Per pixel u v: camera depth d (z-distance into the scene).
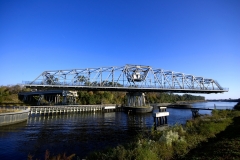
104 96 116.00
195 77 93.06
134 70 81.44
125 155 11.67
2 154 20.17
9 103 80.56
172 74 86.62
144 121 51.88
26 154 20.20
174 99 178.62
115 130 35.75
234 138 15.59
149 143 13.88
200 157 11.46
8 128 36.09
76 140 26.72
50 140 26.64
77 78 70.94
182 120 51.59
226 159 10.36
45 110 65.75
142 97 95.19
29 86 63.97
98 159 12.52
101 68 74.62
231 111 47.00
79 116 67.12
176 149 13.75
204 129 19.67
